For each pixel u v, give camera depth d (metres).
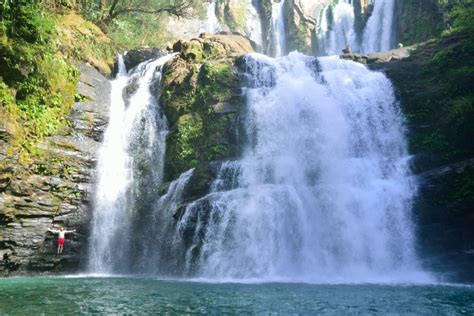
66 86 19.39
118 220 18.72
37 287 12.30
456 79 20.05
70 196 17.48
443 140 19.14
